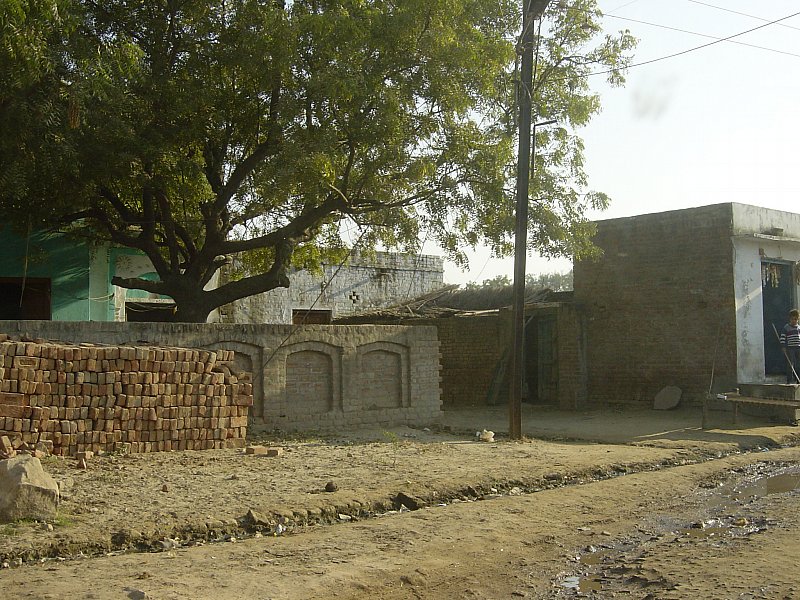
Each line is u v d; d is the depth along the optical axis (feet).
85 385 36.88
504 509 29.73
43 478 25.63
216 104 51.67
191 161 52.01
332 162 50.03
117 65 43.83
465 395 78.64
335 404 51.21
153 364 39.09
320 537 25.22
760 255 65.16
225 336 46.57
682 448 44.86
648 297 67.77
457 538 25.43
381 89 48.88
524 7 47.06
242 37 48.32
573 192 56.80
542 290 79.25
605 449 43.93
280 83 49.67
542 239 56.08
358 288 100.27
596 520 28.78
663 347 66.49
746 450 46.70
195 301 57.26
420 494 31.14
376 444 44.52
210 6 50.90
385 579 21.16
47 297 67.62
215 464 36.22
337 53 47.65
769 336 67.87
